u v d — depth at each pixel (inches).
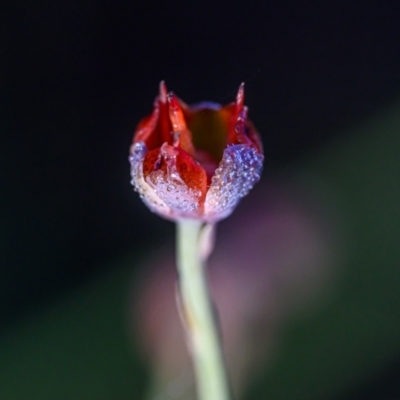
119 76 11.3
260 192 10.9
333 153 11.5
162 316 9.3
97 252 10.5
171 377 8.8
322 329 9.3
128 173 11.0
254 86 11.8
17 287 9.9
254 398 8.7
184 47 11.7
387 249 10.2
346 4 12.1
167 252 10.2
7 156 10.7
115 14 11.4
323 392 8.7
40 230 10.4
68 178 10.9
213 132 6.8
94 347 9.1
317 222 10.6
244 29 11.9
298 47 12.0
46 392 8.7
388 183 11.0
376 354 9.1
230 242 10.1
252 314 9.3
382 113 11.5
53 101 11.1
